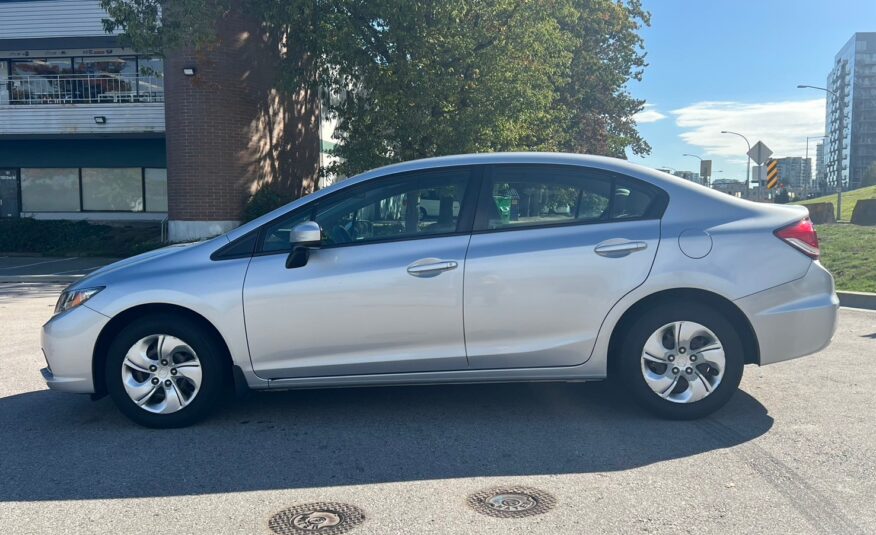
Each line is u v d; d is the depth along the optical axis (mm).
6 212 24766
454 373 4699
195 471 4051
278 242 4777
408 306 4613
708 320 4625
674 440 4418
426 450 4336
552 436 4535
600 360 4676
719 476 3861
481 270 4605
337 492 3738
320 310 4621
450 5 15781
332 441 4520
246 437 4609
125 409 4746
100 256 19938
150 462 4191
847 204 37000
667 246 4625
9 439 4629
